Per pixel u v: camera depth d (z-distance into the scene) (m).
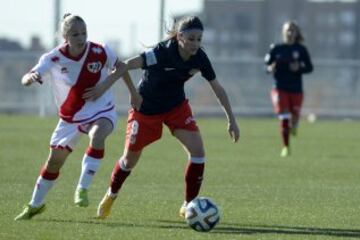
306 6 121.44
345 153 51.66
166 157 47.16
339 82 85.00
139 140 26.77
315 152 51.94
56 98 26.39
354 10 119.44
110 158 46.66
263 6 122.94
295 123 50.72
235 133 26.62
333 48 119.81
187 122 26.83
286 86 49.84
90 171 26.27
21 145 52.12
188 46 25.41
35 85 82.69
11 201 30.23
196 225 24.91
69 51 25.83
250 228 25.98
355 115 84.94
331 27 120.00
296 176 39.78
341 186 36.44
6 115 80.88
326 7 120.56
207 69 26.42
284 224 26.77
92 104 26.33
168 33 26.22
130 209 29.12
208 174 39.91
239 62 85.06
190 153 26.89
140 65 25.98
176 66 26.06
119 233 24.67
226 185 36.09
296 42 49.97
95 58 25.97
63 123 26.28
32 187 34.06
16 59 82.81
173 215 28.03
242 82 85.06
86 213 28.08
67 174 38.72
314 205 30.81
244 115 85.00
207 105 84.88
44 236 23.95
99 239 23.77
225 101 26.67
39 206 26.53
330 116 85.06
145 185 35.69
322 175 40.38
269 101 85.00
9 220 26.33
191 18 25.41
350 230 25.94
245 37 123.44
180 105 26.78
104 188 34.59
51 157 26.22
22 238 23.66
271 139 60.66
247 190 34.62
